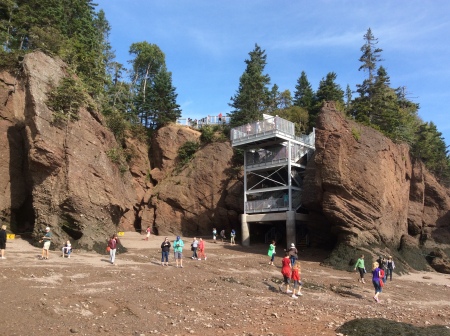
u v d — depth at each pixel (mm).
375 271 19750
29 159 27484
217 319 14031
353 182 32906
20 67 32844
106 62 58062
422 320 16047
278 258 32344
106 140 34250
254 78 58969
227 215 46188
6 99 31547
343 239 32344
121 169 35312
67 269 19719
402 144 41969
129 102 57469
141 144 53000
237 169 47562
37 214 27609
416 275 31859
